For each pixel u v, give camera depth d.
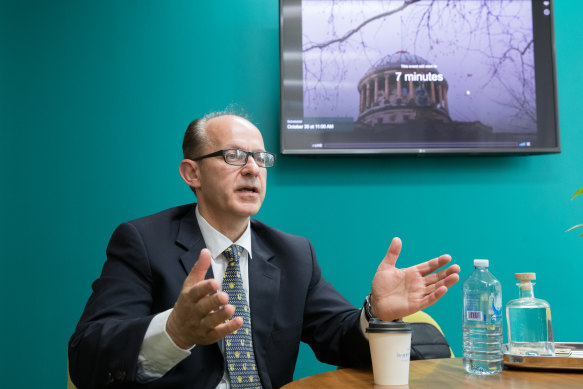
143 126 2.50
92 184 2.45
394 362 1.08
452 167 2.58
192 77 2.54
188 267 1.42
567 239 2.57
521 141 2.54
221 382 1.35
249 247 1.53
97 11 2.53
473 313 1.23
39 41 2.49
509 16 2.59
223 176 1.47
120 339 1.13
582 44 2.67
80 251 2.42
